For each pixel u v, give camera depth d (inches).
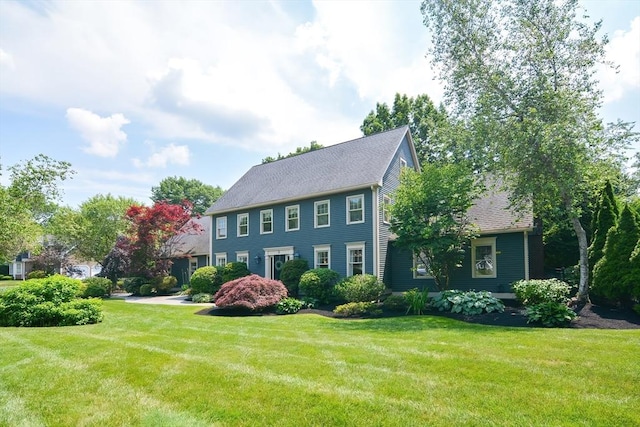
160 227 881.5
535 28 472.7
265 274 768.9
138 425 145.1
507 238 558.3
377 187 628.4
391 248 667.4
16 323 390.0
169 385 185.3
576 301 444.1
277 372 202.1
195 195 2188.7
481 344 266.4
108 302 648.4
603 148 455.5
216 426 142.6
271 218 776.9
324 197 693.3
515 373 194.9
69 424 147.2
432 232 503.8
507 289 549.3
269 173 883.4
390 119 1282.0
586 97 456.1
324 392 171.3
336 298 597.3
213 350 255.8
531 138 441.1
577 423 138.9
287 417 148.0
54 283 420.8
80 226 1219.9
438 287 555.8
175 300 752.3
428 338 295.3
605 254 443.8
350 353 242.5
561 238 649.6
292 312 522.9
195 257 1031.0
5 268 1679.4
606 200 497.0
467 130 520.1
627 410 148.9
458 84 525.3
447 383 181.8
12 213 658.8
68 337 306.7
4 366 222.7
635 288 402.6
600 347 250.8
